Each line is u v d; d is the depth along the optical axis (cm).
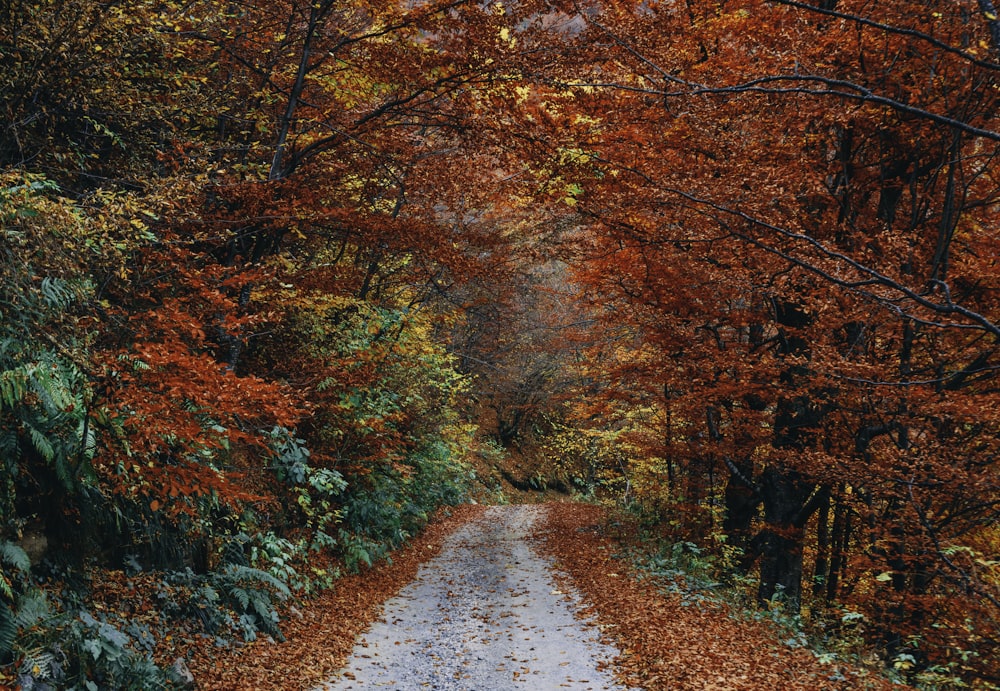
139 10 758
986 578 1010
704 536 1658
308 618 1013
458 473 2755
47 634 559
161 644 710
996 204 1145
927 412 971
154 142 950
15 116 734
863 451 1132
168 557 830
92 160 925
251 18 1141
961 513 1106
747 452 1323
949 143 1082
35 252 514
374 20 1138
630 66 959
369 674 840
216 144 1033
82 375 591
